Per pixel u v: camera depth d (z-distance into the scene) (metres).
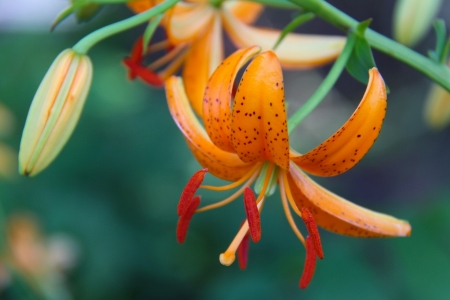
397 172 1.30
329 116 1.41
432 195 1.21
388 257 0.66
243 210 0.93
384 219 0.46
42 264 0.67
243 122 0.44
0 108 0.82
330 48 0.52
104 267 0.85
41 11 1.18
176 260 0.94
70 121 0.47
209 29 0.53
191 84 0.53
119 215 0.93
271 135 0.44
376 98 0.43
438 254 0.65
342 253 0.68
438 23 0.48
